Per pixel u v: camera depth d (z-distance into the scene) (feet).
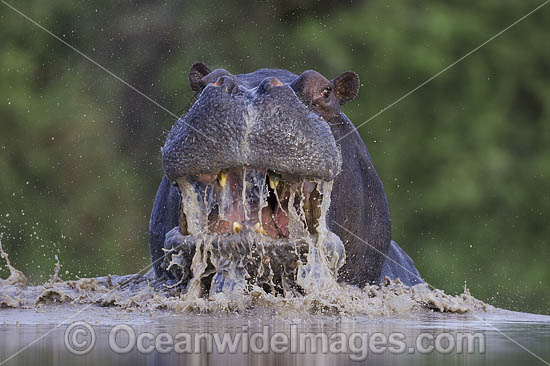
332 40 199.62
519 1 206.90
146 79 195.93
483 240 196.03
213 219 63.98
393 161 199.41
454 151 200.44
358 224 78.38
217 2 198.59
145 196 186.19
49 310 66.13
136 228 182.50
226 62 195.72
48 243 180.45
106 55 198.39
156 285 76.33
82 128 192.75
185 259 65.21
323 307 63.98
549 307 186.70
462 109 203.21
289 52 197.77
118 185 187.32
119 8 199.82
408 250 196.24
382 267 84.84
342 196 76.18
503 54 204.64
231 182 63.31
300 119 61.87
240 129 61.05
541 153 203.62
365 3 204.85
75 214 184.44
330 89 74.90
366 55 201.77
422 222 197.77
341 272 77.71
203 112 61.72
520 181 201.57
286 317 61.36
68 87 196.34
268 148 61.05
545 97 204.23
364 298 69.56
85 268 179.22
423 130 201.67
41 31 198.90
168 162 62.69
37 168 190.49
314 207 65.31
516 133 205.26
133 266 179.73
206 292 65.87
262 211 64.95
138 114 194.29
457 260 194.49
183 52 196.54
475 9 208.64
